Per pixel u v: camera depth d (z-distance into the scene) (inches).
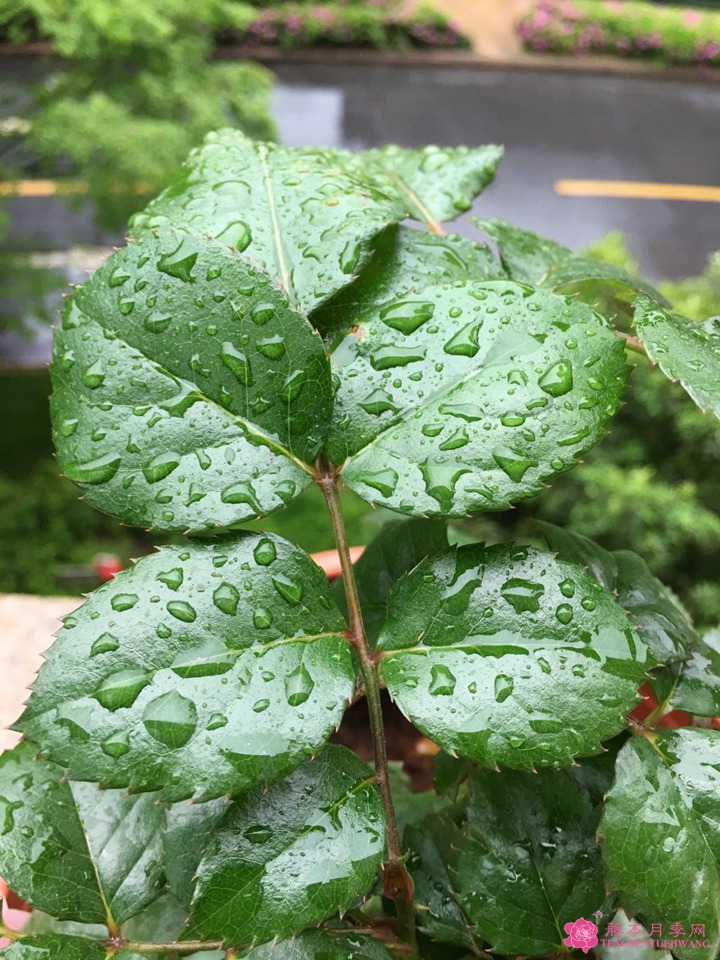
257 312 4.6
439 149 7.1
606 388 4.6
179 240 4.6
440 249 5.8
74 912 5.3
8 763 5.7
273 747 4.2
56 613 14.7
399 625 4.8
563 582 4.7
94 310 4.7
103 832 5.5
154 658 4.2
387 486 4.6
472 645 4.7
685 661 5.9
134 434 4.6
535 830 5.4
